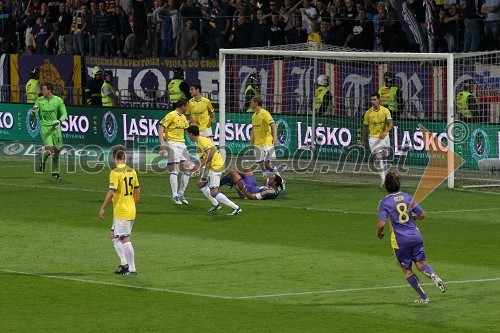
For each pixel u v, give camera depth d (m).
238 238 48.72
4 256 44.56
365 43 80.19
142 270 41.44
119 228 40.25
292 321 32.62
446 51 78.00
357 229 50.91
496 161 69.38
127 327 31.94
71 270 41.53
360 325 32.03
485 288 37.53
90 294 36.97
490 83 71.44
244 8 86.00
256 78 80.69
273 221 53.53
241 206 58.72
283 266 42.00
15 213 56.41
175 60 87.31
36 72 91.19
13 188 66.62
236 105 82.62
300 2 85.19
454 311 33.94
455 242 47.22
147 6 93.44
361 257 43.78
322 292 37.06
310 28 84.25
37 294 37.03
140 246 46.81
